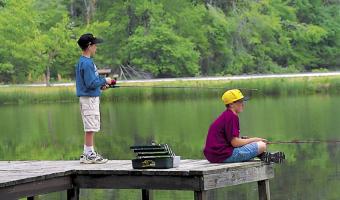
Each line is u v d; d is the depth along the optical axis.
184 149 24.53
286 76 50.72
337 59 65.81
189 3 59.25
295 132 28.47
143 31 56.34
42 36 52.59
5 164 12.22
